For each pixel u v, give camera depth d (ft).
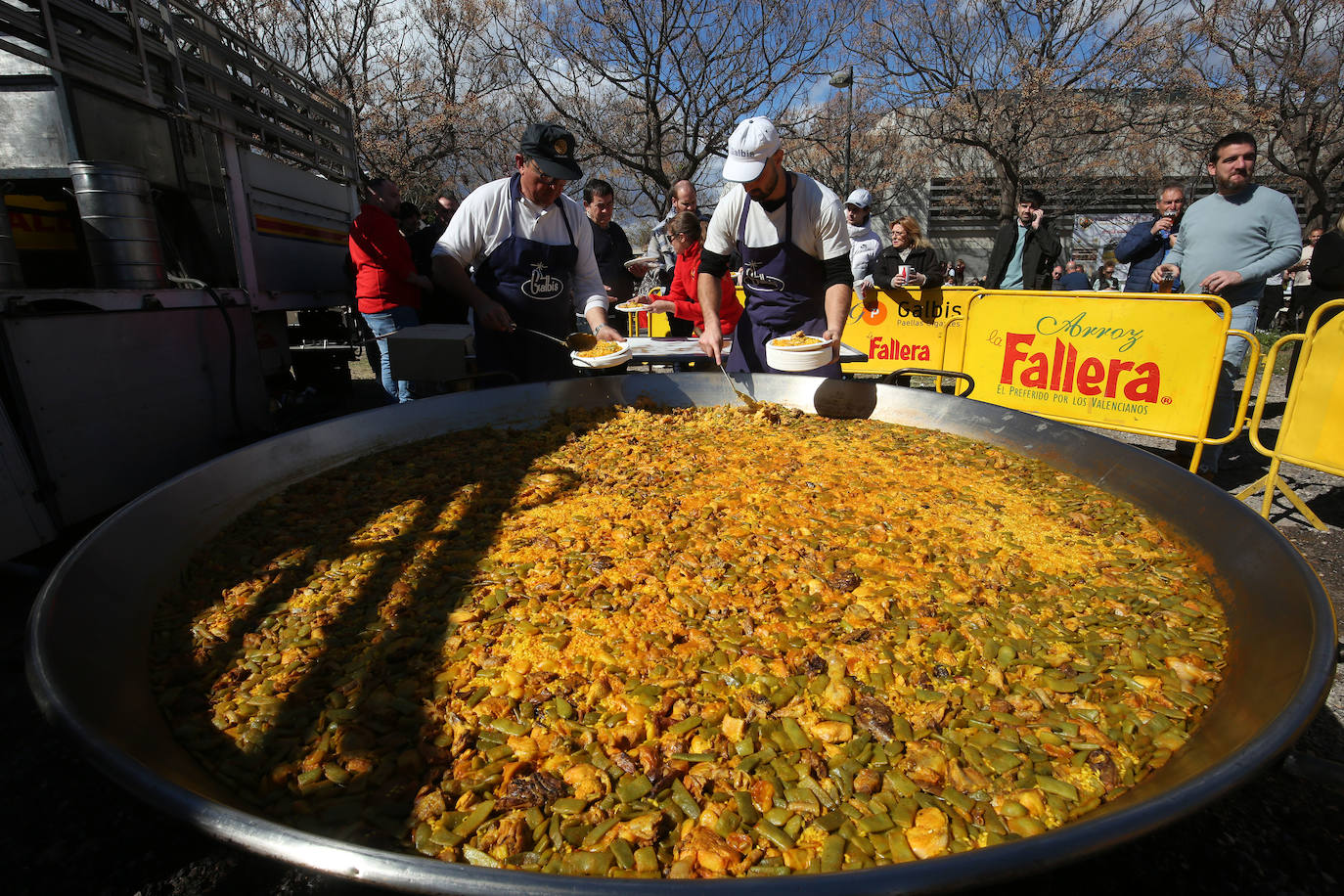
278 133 21.91
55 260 15.66
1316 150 57.57
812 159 84.79
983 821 3.79
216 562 6.35
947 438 9.77
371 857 2.68
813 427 10.33
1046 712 4.55
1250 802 6.37
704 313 12.02
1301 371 12.24
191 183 18.15
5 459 10.66
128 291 13.58
